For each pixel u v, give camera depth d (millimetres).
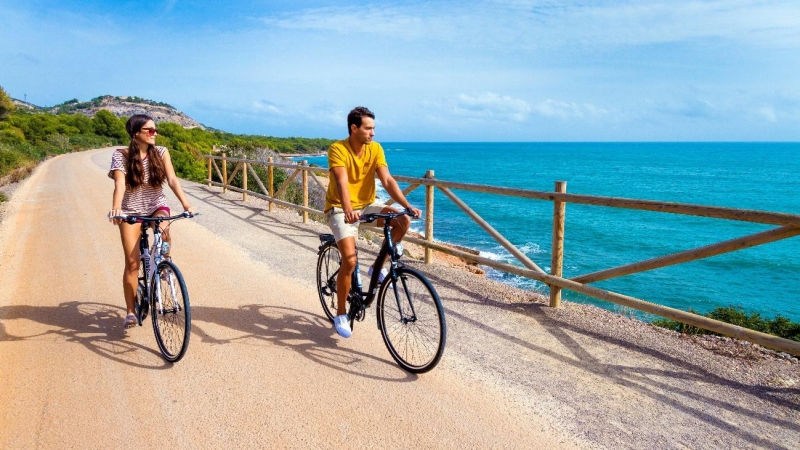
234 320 4473
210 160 15844
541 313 4805
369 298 3842
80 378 3395
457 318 4648
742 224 30875
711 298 15523
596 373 3578
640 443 2736
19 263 6469
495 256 19016
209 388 3268
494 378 3471
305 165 9523
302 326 4375
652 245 23406
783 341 3293
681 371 3621
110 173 3816
